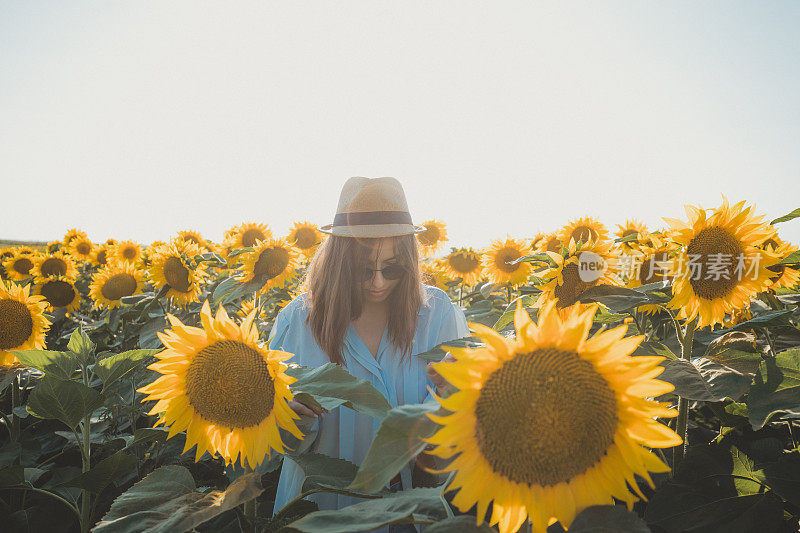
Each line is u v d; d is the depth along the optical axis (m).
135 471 3.58
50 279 6.29
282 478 2.92
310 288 3.04
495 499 1.28
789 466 2.05
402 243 2.80
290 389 1.94
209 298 5.73
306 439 2.34
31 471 3.07
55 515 3.09
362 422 2.82
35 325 3.55
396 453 1.28
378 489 1.23
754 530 1.94
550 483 1.30
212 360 1.87
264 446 1.86
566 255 3.01
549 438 1.25
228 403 1.83
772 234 2.38
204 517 1.62
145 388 1.87
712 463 2.13
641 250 2.91
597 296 2.62
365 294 2.85
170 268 4.96
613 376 1.31
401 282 2.90
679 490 2.10
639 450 1.30
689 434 3.21
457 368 1.28
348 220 2.70
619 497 1.30
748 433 2.69
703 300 2.43
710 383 2.04
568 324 1.31
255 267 4.66
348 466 2.09
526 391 1.26
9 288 3.59
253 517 2.19
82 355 2.89
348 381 1.94
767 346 2.77
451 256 7.19
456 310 3.29
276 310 6.30
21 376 3.87
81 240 11.03
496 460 1.28
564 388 1.27
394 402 2.83
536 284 3.04
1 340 3.44
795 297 3.03
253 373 1.84
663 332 3.81
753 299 2.98
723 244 2.37
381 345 2.94
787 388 1.87
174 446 3.55
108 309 5.88
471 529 1.26
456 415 1.28
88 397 2.62
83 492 2.82
